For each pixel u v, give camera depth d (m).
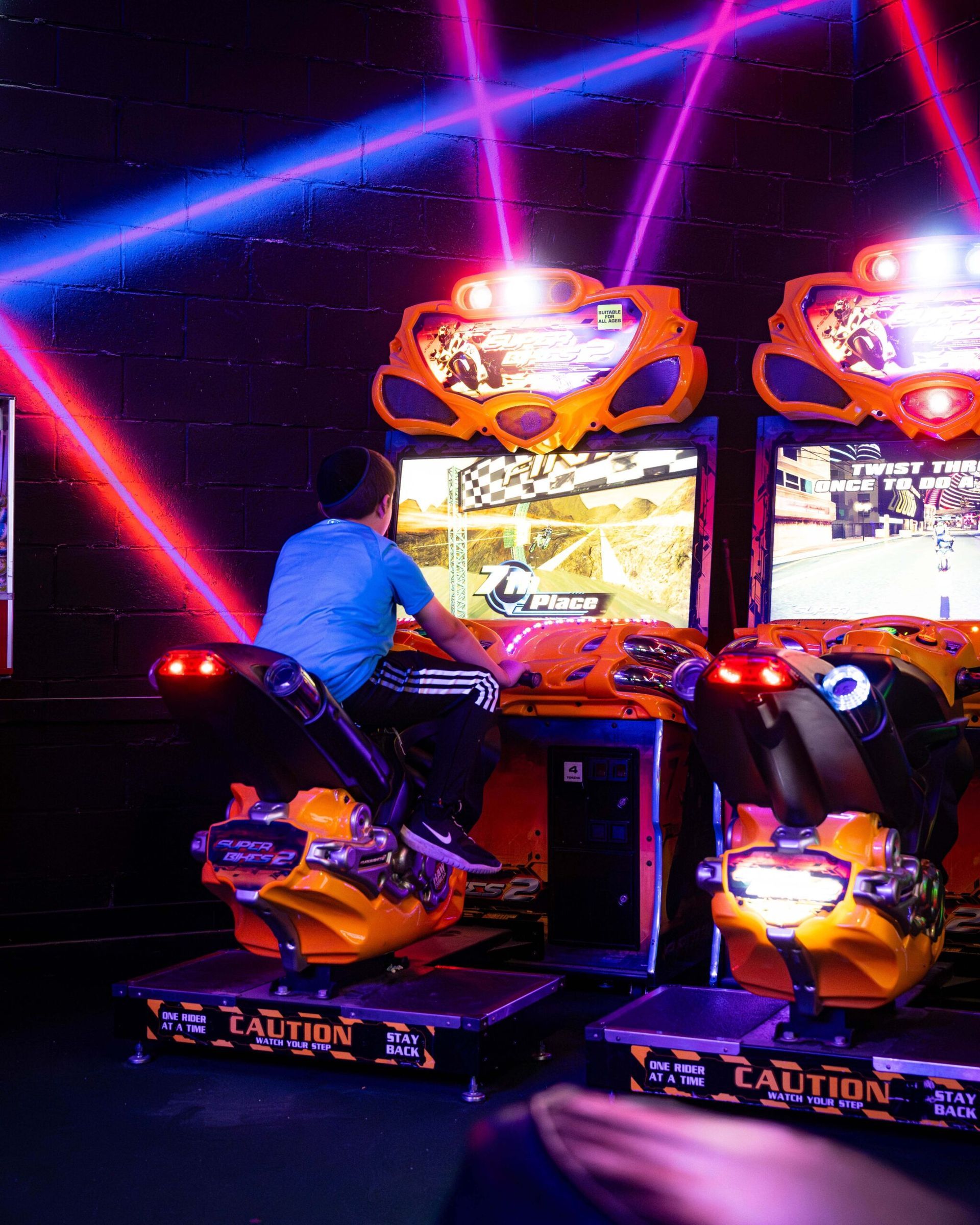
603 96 4.64
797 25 4.86
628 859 3.55
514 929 3.70
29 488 4.06
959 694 3.05
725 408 4.76
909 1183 0.64
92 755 4.13
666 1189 0.60
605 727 3.56
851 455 3.55
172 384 4.22
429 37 4.46
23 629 4.05
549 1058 3.04
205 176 4.24
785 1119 2.62
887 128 4.80
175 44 4.19
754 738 2.42
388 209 4.43
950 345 3.39
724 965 3.35
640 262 4.69
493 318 3.84
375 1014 2.79
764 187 4.82
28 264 4.05
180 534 4.23
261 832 2.80
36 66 4.04
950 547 3.43
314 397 4.38
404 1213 2.18
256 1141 2.52
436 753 2.99
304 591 2.96
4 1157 2.44
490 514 3.92
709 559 3.65
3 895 4.04
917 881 2.51
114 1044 3.19
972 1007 3.15
